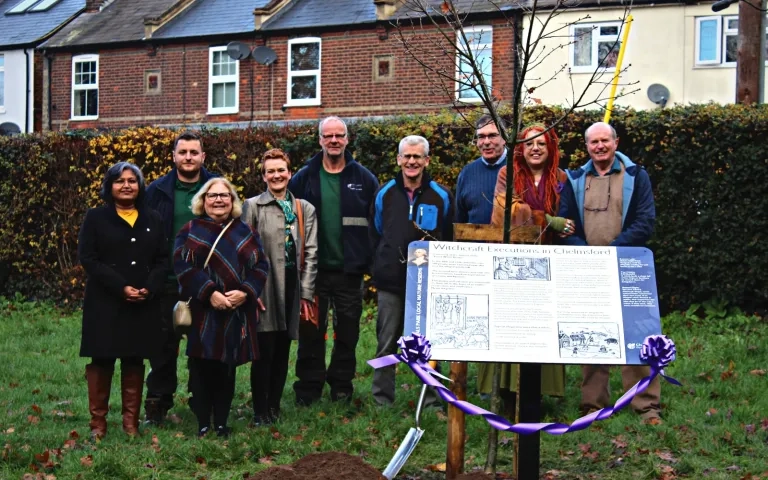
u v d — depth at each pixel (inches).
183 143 323.3
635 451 273.9
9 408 335.3
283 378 315.6
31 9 1363.2
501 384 305.7
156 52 1215.6
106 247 291.4
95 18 1310.3
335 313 339.3
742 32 597.0
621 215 312.5
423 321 212.1
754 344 412.8
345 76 1107.9
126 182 294.7
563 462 268.5
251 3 1213.1
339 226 337.1
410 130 503.5
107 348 287.4
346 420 310.8
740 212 464.1
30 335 504.1
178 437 291.3
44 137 600.4
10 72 1298.0
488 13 979.3
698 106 473.1
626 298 213.6
